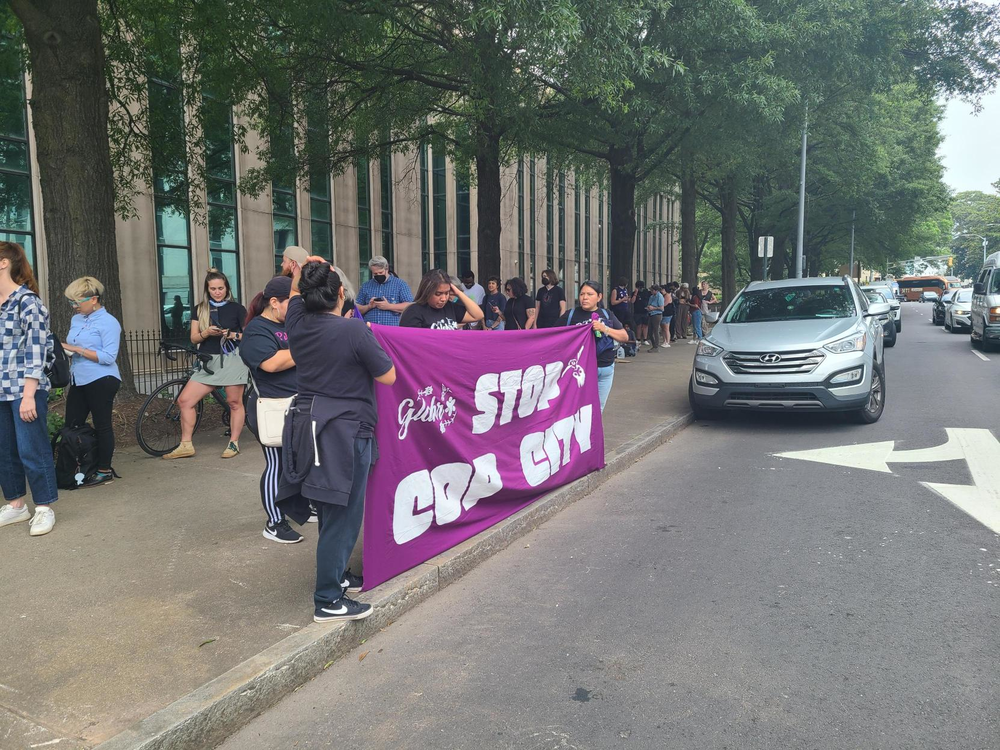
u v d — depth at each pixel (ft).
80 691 9.40
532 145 51.01
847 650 10.94
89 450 19.08
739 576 13.98
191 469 21.08
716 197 104.27
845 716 9.22
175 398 23.98
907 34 54.39
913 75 62.59
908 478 20.70
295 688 10.20
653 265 160.66
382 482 12.76
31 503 17.84
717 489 20.39
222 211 57.88
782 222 112.16
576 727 9.12
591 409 21.06
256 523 16.26
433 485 14.28
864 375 27.14
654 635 11.59
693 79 40.52
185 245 54.80
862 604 12.55
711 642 11.30
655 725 9.12
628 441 25.34
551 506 18.37
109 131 37.50
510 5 27.37
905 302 233.14
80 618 11.50
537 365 18.07
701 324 70.44
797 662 10.62
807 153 92.73
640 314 61.26
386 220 80.07
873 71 50.39
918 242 138.92
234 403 22.43
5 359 15.15
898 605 12.47
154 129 37.60
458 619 12.43
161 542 15.02
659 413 31.12
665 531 16.88
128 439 24.47
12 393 15.17
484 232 46.01
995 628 11.53
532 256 110.52
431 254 92.84
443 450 14.57
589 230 130.62
